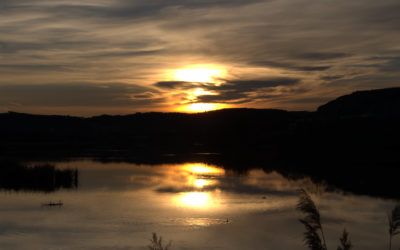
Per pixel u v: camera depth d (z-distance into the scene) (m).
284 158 90.00
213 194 47.03
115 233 30.95
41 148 128.00
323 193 46.72
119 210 38.56
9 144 141.75
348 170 68.25
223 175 64.19
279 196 45.34
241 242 28.48
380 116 118.12
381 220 34.16
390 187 50.53
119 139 165.12
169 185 53.84
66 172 61.97
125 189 50.69
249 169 72.00
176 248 27.36
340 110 147.25
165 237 29.83
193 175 64.12
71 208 39.56
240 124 147.12
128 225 33.19
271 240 29.08
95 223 33.81
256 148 114.25
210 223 33.78
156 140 157.50
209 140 144.38
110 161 87.12
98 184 54.56
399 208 11.32
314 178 59.47
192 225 33.12
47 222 34.19
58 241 29.12
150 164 81.06
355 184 53.22
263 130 138.62
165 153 109.81
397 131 101.75
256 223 33.59
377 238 29.23
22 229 32.12
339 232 30.69
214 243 28.50
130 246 27.92
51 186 52.50
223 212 37.53
